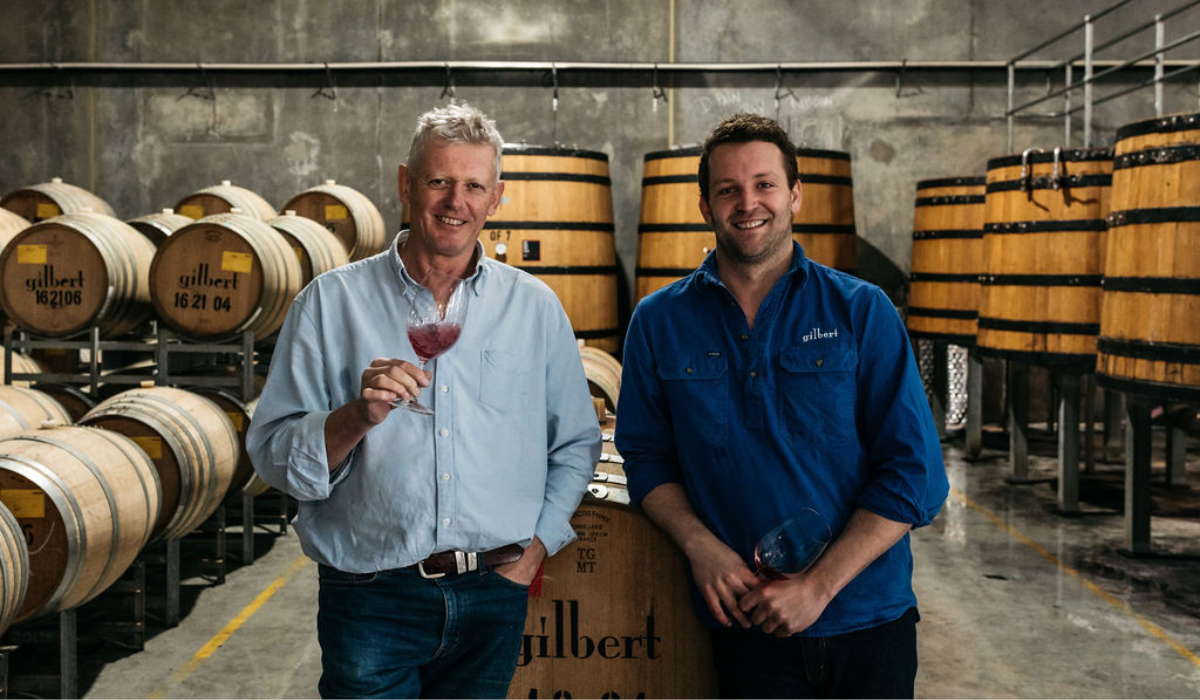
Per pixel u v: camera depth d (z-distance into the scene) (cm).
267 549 564
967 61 937
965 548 554
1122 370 489
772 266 210
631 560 228
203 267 518
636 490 220
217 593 488
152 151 949
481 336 202
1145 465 532
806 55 939
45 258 511
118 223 547
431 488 196
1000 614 452
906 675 206
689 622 226
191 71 941
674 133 945
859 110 944
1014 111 878
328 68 934
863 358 205
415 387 173
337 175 948
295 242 636
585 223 726
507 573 204
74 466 358
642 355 221
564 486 214
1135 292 479
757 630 206
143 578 417
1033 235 598
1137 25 928
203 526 587
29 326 515
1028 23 934
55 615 399
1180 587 487
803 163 709
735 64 933
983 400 968
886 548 198
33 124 948
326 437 187
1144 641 420
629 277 954
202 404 477
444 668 211
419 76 942
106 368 703
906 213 951
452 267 200
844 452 205
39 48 942
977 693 371
